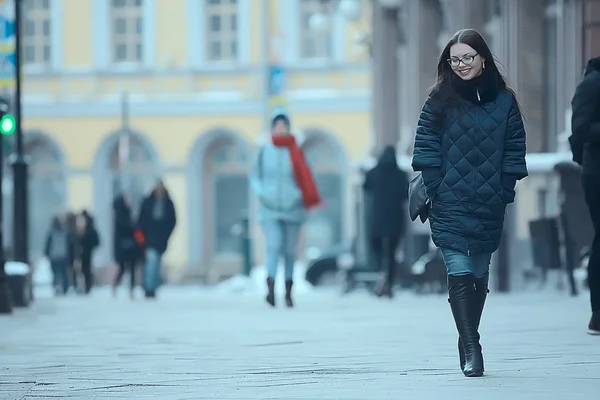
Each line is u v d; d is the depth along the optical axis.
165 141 79.12
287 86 77.00
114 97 79.62
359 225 41.94
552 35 37.72
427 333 19.31
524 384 12.33
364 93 76.19
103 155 79.69
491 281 33.94
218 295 45.84
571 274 29.55
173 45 79.31
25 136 80.00
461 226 12.92
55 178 80.25
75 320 24.69
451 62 12.95
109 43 79.88
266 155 28.30
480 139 12.90
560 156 33.84
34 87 80.50
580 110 16.75
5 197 76.12
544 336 17.84
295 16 76.94
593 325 17.56
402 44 53.44
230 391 12.30
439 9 48.12
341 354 16.08
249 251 64.00
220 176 79.00
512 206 34.06
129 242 46.25
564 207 29.52
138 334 20.36
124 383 13.27
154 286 39.97
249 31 78.44
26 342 19.11
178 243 78.50
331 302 31.16
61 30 80.25
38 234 80.25
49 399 12.07
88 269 54.12
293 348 17.09
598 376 12.95
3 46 31.94
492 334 18.33
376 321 22.48
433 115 13.00
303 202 28.34
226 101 78.31
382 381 12.81
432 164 12.98
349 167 76.31
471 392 11.76
